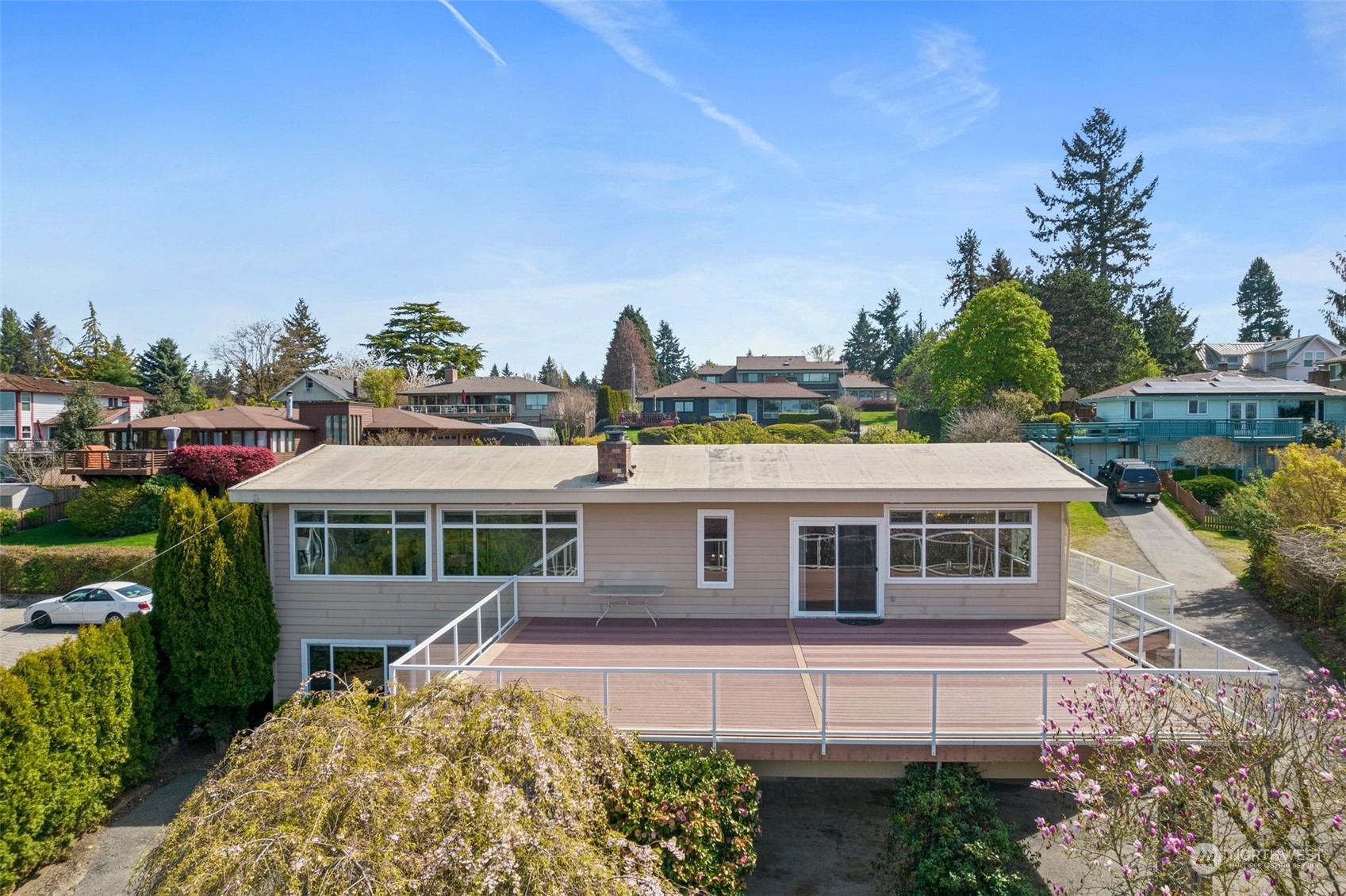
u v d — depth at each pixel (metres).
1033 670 9.33
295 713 7.91
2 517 30.95
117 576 26.58
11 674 11.41
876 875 10.74
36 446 45.50
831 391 81.75
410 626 15.38
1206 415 41.72
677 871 8.43
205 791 7.03
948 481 14.84
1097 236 67.88
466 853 5.99
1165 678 9.59
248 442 35.78
